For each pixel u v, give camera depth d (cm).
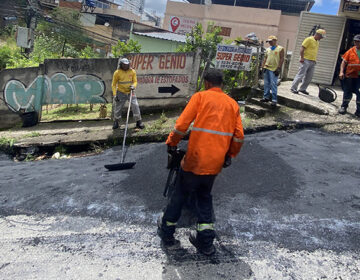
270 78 639
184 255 282
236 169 428
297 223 320
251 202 355
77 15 2823
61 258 281
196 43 1166
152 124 678
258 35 3142
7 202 393
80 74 795
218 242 296
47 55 1742
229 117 268
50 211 365
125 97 655
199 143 263
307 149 493
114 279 254
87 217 348
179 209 283
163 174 430
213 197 365
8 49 1853
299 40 1057
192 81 770
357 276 252
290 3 3481
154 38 2022
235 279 253
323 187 381
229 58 730
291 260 272
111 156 556
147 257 279
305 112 639
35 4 1866
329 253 279
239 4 3731
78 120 803
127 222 334
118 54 1164
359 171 419
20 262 276
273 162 445
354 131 554
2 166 566
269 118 614
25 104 811
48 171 506
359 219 321
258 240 298
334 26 1022
